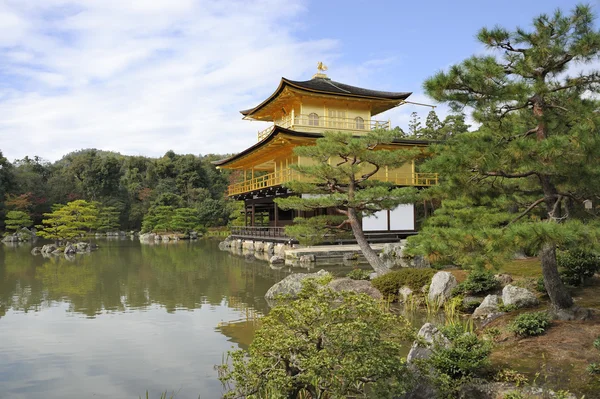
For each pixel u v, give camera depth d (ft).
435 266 53.06
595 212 35.99
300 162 108.88
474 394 22.35
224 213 224.74
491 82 30.07
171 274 75.97
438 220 57.26
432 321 39.78
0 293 59.67
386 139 56.54
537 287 41.37
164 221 195.31
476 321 38.37
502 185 38.19
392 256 83.82
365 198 56.54
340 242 100.99
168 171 270.67
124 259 101.81
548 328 30.35
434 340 26.91
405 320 23.09
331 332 20.15
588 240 25.16
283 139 103.40
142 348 35.42
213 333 39.37
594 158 26.45
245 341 36.88
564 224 26.37
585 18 28.60
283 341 20.01
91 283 67.21
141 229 221.05
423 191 46.42
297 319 21.11
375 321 21.39
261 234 121.39
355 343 20.11
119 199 239.91
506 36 30.94
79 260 100.22
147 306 50.83
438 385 22.75
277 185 106.11
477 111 32.55
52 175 249.55
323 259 89.76
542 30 29.86
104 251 124.67
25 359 33.22
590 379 22.77
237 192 138.51
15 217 176.86
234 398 22.77
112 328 41.39
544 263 32.76
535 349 27.30
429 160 33.65
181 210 190.39
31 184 210.59
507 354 26.99
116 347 35.76
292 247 97.25
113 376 29.84
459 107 32.24
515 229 26.05
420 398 22.41
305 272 74.54
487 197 38.91
